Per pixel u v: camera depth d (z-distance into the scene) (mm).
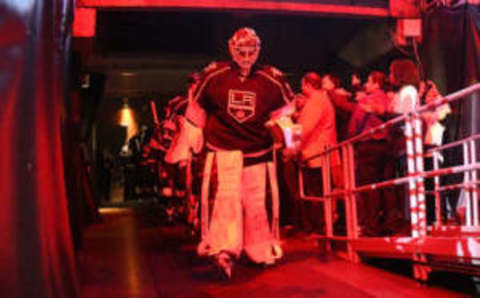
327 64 12109
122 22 12102
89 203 10836
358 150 6500
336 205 7895
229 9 7266
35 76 1964
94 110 12477
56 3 2258
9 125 1857
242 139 4828
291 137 4941
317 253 6215
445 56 7176
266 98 4824
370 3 7582
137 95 17453
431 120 6461
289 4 7418
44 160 1991
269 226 5047
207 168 4801
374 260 5500
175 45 12539
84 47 7133
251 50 4668
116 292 4234
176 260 5918
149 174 16438
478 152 6555
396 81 6184
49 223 1995
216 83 4770
